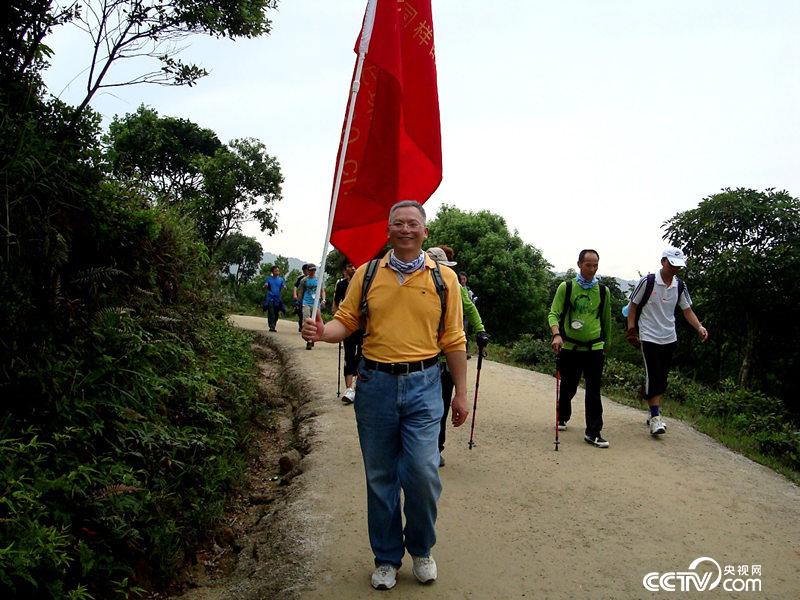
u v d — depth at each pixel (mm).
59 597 2807
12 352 3701
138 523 3715
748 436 7094
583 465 5461
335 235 3598
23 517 2906
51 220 4566
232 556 4027
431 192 3631
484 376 10086
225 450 5258
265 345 13539
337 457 5445
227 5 6395
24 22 4918
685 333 19344
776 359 18453
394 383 3074
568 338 6141
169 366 5660
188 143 25094
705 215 18594
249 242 44562
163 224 6820
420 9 3617
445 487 4828
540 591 3338
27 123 4332
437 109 3621
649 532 4121
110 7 5504
